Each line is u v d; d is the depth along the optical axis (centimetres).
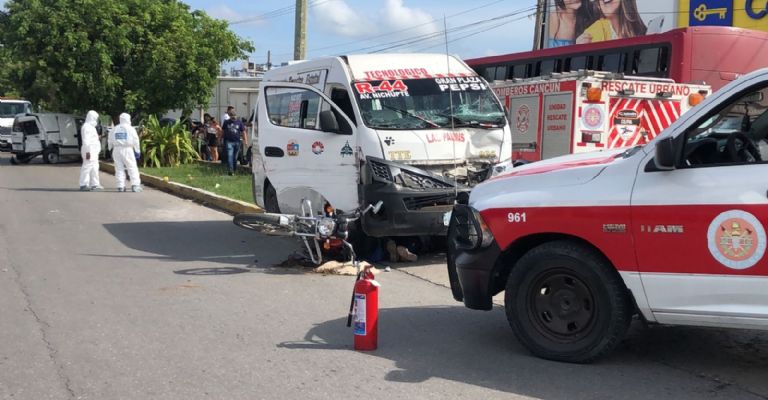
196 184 1717
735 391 462
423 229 818
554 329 515
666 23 2806
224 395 462
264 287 758
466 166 860
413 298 717
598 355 499
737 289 442
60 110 2970
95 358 532
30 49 2517
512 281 527
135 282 779
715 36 1359
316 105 908
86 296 713
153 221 1247
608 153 551
